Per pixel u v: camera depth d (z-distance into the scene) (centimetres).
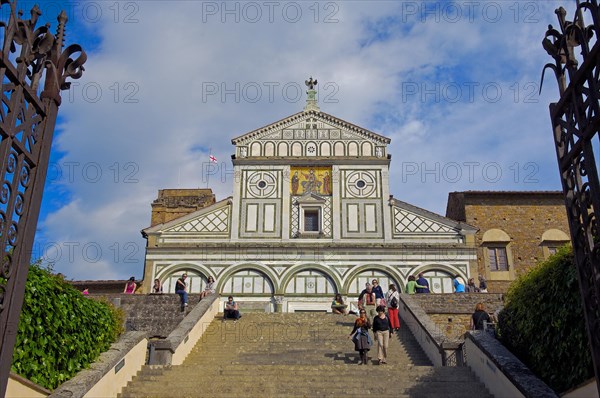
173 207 4212
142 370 1439
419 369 1443
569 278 1013
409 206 3416
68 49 702
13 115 596
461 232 3344
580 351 984
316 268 3300
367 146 3591
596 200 603
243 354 1859
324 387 1317
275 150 3594
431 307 2398
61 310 1084
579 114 635
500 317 1391
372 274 3291
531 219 3572
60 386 1060
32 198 625
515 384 1113
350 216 3419
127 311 2391
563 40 672
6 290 587
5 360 576
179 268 3306
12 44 610
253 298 3250
